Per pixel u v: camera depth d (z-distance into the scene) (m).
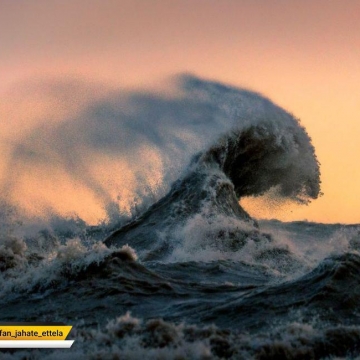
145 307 40.38
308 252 59.97
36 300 42.44
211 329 34.25
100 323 38.41
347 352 33.22
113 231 67.69
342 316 37.53
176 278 46.62
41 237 66.50
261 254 58.28
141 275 44.97
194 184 71.00
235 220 66.12
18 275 46.78
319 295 39.31
